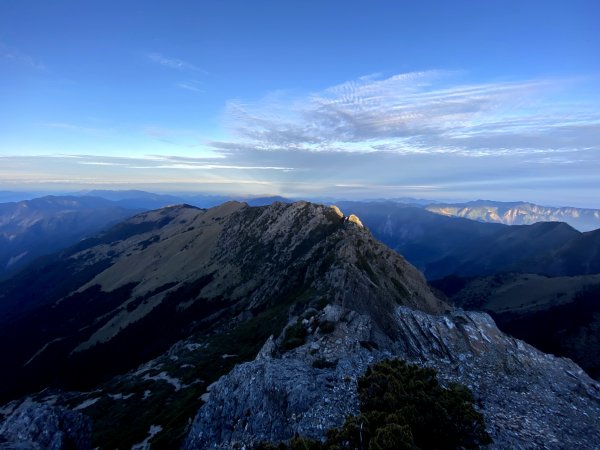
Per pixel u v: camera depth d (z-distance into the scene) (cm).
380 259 14650
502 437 2728
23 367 19138
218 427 3500
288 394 3175
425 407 2672
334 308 5206
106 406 8450
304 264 16888
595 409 3612
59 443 4000
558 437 2911
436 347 4766
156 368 10644
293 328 5166
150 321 19262
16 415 4297
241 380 3738
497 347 4803
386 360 3488
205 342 12044
